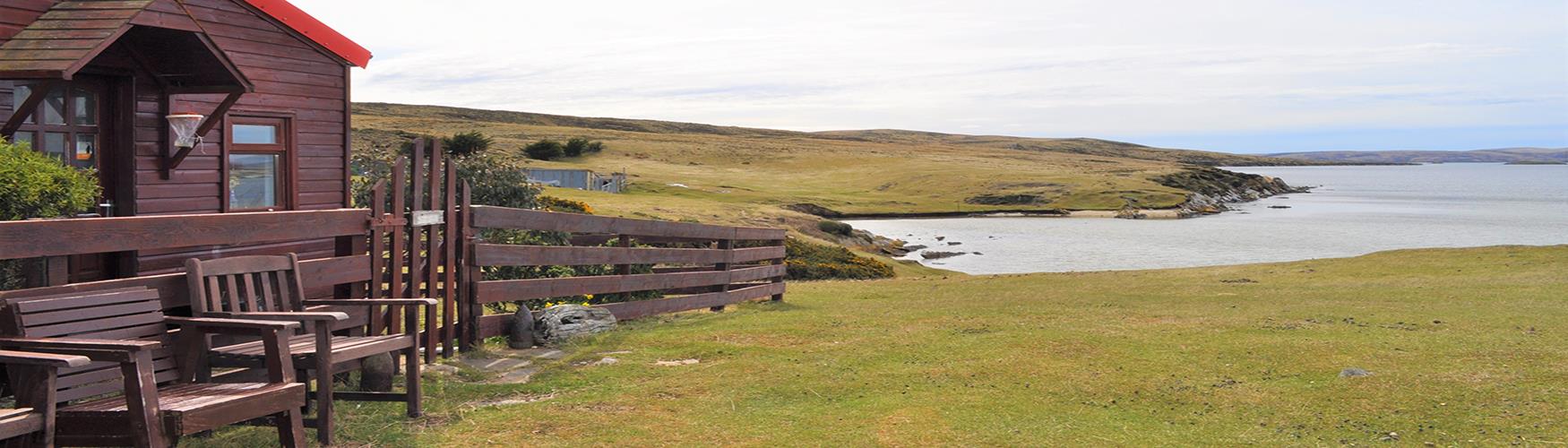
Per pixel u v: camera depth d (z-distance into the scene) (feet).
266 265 24.97
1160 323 42.83
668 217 189.67
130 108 35.76
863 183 450.30
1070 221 285.23
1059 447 24.39
